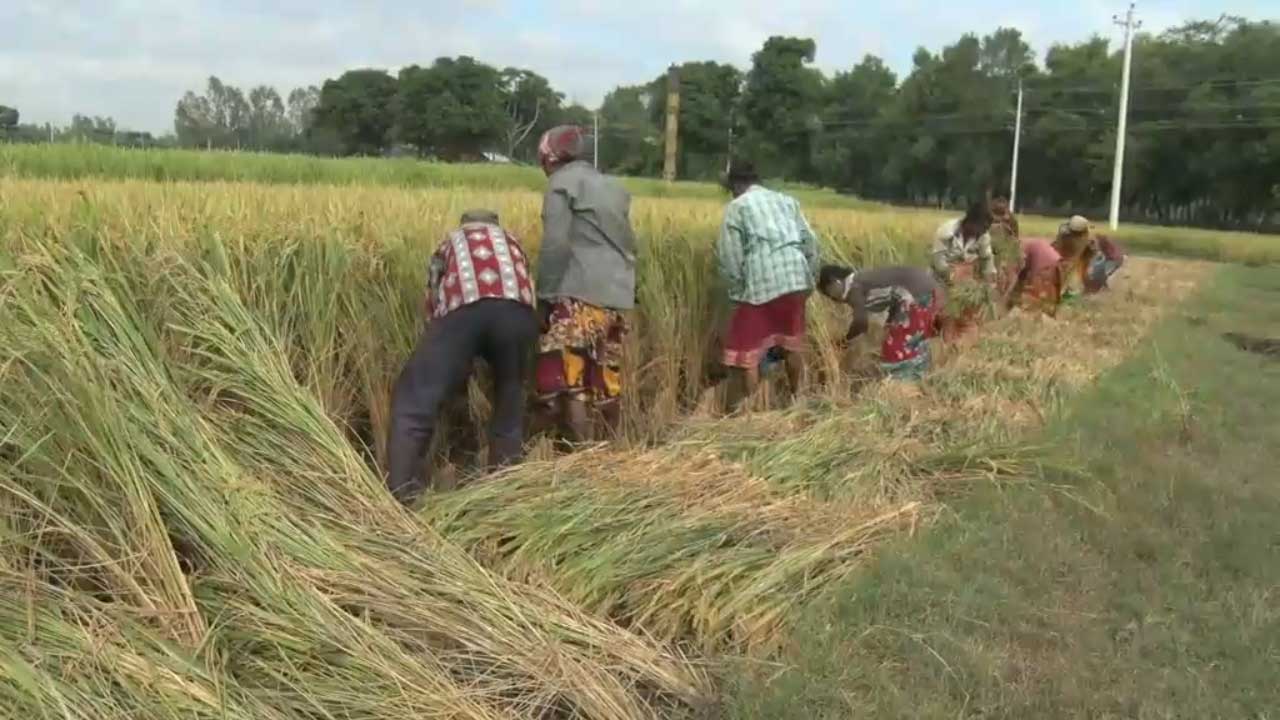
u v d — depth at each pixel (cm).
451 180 2017
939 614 353
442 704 267
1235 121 6078
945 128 7962
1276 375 805
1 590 246
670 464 464
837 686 308
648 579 359
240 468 337
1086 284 1303
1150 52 7444
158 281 378
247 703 252
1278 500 480
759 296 609
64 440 279
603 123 7906
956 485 482
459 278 448
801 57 8738
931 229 991
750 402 607
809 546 389
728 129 8512
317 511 349
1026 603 367
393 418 437
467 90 6938
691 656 331
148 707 235
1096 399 645
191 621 270
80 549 272
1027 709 300
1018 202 7850
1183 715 300
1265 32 6825
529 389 536
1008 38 8769
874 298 673
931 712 296
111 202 441
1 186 490
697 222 718
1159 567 402
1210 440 579
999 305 961
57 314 306
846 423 539
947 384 636
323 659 273
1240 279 1961
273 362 389
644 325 618
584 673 294
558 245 505
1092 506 459
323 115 7069
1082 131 6969
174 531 293
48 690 223
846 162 8688
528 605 325
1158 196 6869
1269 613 363
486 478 442
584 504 403
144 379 318
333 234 471
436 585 323
